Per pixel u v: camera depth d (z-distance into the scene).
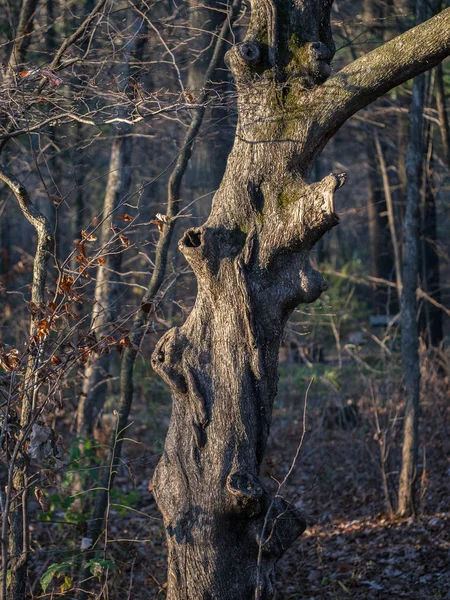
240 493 4.05
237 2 6.30
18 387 4.59
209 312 4.39
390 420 8.58
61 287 4.53
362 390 10.65
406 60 3.96
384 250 16.84
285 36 4.36
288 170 4.34
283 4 4.38
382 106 12.59
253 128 4.40
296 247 4.25
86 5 8.59
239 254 4.29
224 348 4.29
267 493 4.19
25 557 4.52
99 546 6.67
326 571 7.14
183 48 7.46
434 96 12.37
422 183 11.73
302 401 12.87
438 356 11.62
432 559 6.92
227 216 4.42
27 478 4.55
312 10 4.41
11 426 4.57
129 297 11.55
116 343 4.82
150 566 6.73
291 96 4.32
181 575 4.19
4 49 7.66
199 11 7.22
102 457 8.02
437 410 9.53
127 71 6.21
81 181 11.15
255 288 4.27
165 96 5.68
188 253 4.34
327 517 8.68
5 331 10.36
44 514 6.33
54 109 5.09
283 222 4.23
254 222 4.34
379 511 8.42
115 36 5.99
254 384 4.27
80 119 4.57
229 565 4.16
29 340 4.49
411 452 8.06
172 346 4.46
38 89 4.93
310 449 10.45
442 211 17.89
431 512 8.05
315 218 4.08
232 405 4.23
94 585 6.09
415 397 8.07
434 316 13.22
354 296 16.14
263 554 4.21
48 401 4.79
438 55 3.92
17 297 11.88
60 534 6.82
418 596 6.22
